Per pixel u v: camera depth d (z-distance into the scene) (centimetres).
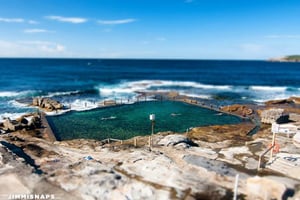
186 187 1233
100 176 1312
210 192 1196
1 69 11600
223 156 1734
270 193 1159
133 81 7769
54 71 11075
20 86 6231
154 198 1144
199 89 6197
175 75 10156
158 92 5562
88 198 1138
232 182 1305
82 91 5612
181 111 3819
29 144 2030
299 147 1892
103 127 2945
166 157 1587
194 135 2489
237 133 2583
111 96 5059
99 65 17212
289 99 4550
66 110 3697
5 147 1720
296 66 17025
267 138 2191
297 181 1333
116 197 1151
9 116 3341
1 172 1322
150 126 3009
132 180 1296
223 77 9375
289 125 2589
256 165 1564
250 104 4325
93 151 1867
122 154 1756
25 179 1261
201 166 1460
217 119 3362
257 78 9000
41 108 3806
